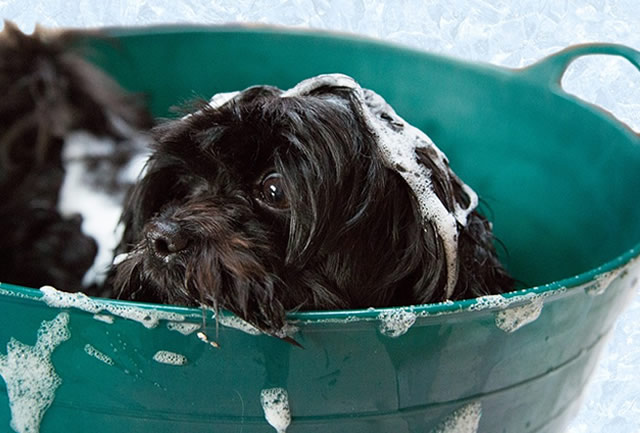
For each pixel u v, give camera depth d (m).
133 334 1.17
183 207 1.39
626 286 1.42
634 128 2.14
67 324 1.18
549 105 1.97
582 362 1.49
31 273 1.93
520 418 1.43
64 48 2.12
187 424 1.26
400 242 1.43
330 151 1.33
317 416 1.26
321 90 1.46
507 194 2.06
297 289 1.37
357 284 1.41
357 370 1.21
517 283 1.92
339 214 1.36
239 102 1.43
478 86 2.07
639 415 2.06
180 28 2.19
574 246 1.92
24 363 1.24
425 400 1.28
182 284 1.28
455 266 1.42
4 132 2.01
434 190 1.44
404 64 2.13
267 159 1.38
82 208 1.98
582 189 1.91
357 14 2.37
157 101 2.20
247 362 1.19
